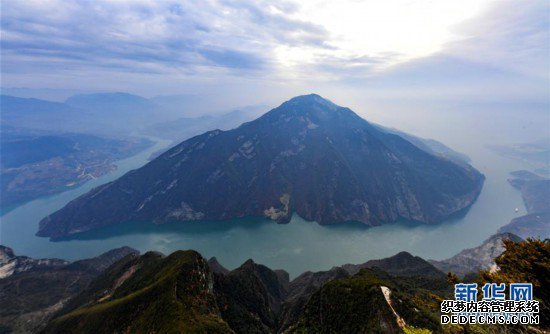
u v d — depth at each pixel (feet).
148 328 212.84
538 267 109.40
